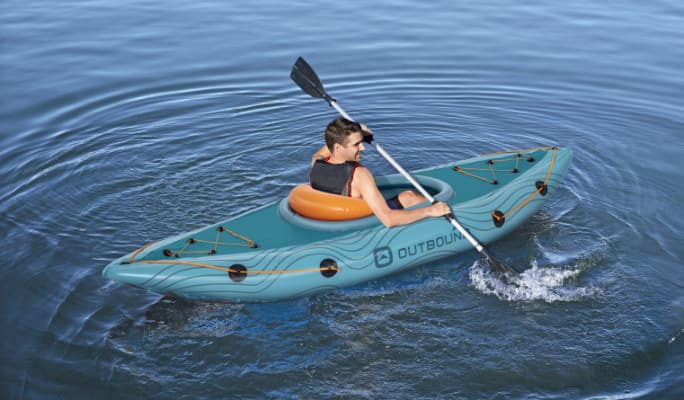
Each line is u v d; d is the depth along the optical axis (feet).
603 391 10.75
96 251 14.51
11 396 10.61
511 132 20.94
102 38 29.25
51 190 16.94
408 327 12.22
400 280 13.76
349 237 13.58
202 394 10.65
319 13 33.32
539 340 11.86
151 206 16.38
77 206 16.25
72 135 20.18
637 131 20.90
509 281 13.60
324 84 24.54
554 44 28.84
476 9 34.27
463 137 20.62
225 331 12.14
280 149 19.65
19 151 19.01
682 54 27.48
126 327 12.23
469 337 11.93
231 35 29.78
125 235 15.16
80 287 13.30
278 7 34.42
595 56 27.37
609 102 23.07
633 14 33.37
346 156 13.37
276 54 27.40
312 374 11.06
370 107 22.74
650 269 13.93
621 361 11.37
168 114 21.89
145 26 30.99
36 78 24.61
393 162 14.28
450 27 31.14
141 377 11.02
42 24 31.24
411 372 11.09
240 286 12.75
